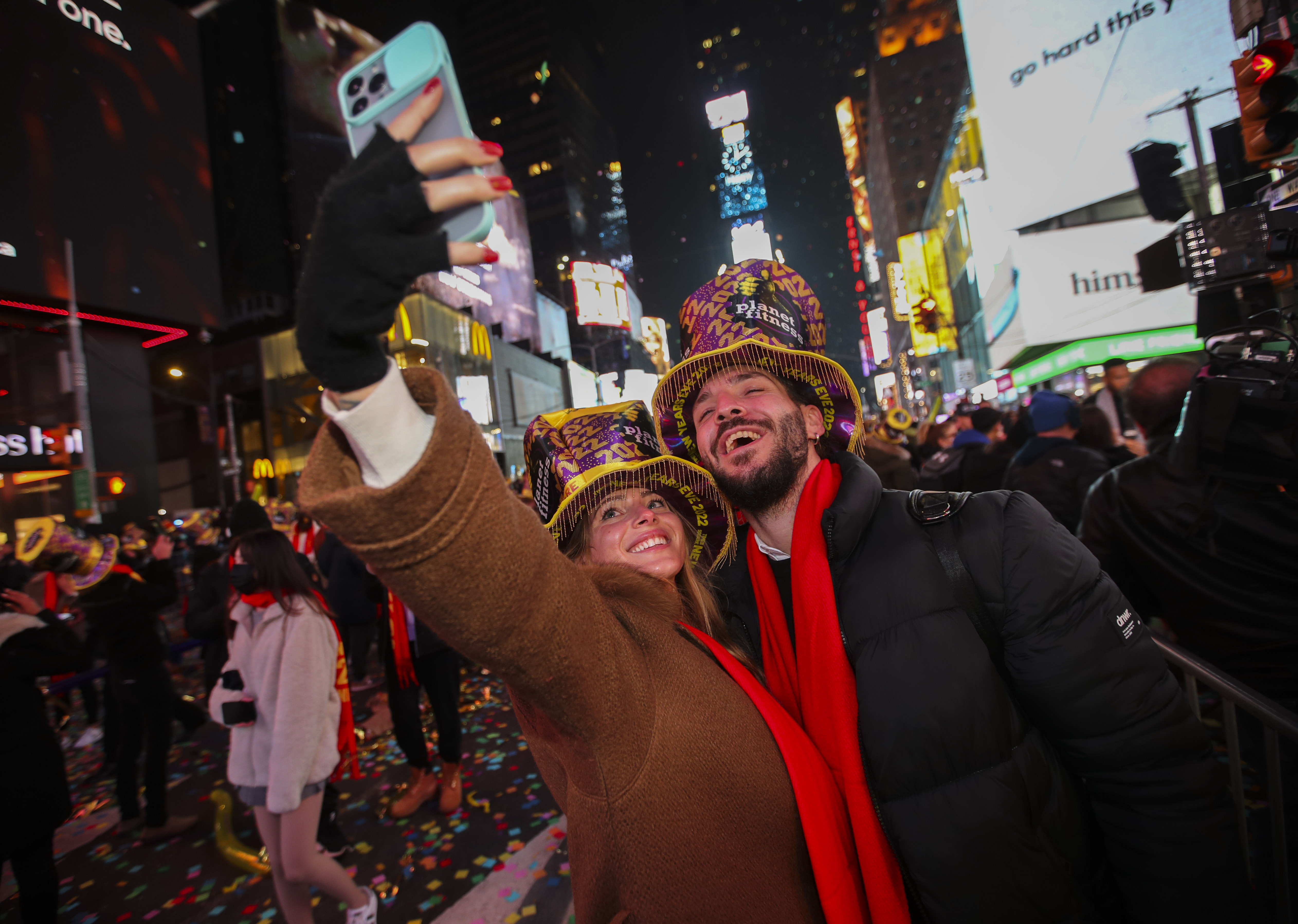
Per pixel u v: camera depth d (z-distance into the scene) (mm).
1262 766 2039
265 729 2477
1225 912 1098
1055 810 1166
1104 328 16156
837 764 1186
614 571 1118
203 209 22500
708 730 919
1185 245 3014
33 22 18828
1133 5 13852
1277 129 3178
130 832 3863
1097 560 1266
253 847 3621
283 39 40219
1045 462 4035
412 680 3783
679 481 1527
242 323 34406
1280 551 1935
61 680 4723
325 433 688
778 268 1598
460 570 656
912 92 54469
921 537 1271
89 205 19453
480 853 3336
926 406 38500
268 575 2492
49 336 19672
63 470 17016
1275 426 1857
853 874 1124
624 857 848
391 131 652
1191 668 1890
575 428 1533
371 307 601
